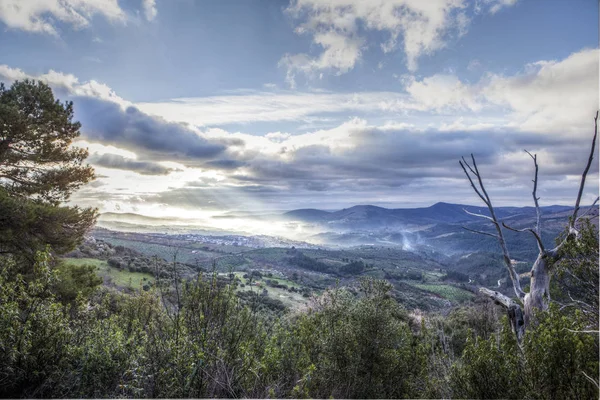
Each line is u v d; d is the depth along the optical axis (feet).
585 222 18.39
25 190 37.37
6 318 10.96
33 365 11.00
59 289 28.84
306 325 20.22
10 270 14.14
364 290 22.57
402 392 18.80
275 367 13.10
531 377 11.45
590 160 19.67
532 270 21.07
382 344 19.30
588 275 17.21
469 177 24.22
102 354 11.37
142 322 14.48
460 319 41.47
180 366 11.04
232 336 13.04
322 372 16.19
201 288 13.32
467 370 12.54
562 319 11.80
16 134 35.70
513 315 21.40
